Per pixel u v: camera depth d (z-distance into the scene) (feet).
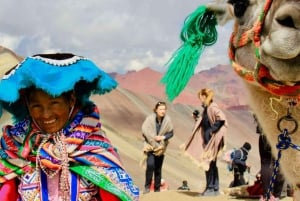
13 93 10.85
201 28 12.41
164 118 36.76
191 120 229.25
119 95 253.24
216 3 12.31
